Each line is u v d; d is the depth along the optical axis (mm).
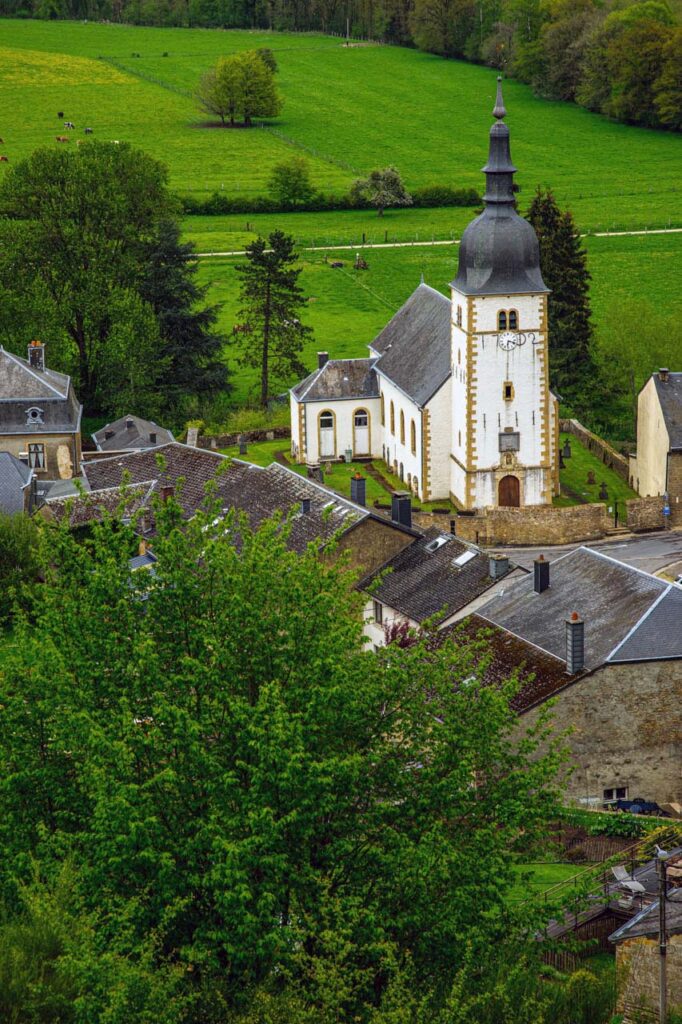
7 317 167875
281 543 65312
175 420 173375
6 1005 49906
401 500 114375
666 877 64250
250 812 53500
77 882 54250
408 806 58312
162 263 180750
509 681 63781
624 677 85562
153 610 62469
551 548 133250
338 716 58219
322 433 155375
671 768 86875
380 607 108125
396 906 55906
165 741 56594
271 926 53281
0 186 193750
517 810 59000
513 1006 53875
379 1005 53719
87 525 121062
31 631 65625
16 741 60562
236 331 186625
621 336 174375
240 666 60094
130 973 49281
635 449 161125
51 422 143625
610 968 60719
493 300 135500
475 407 138000
